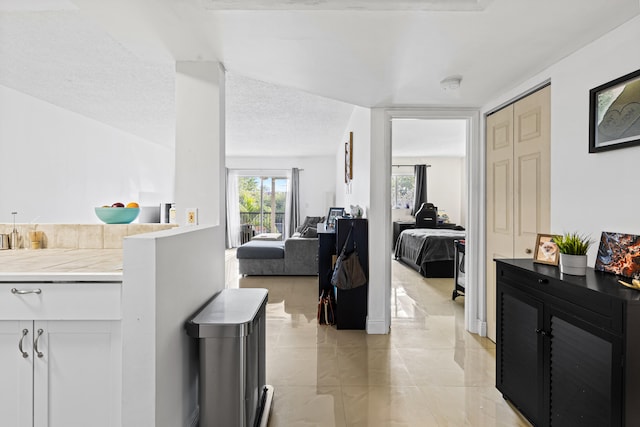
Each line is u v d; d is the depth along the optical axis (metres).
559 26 1.76
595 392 1.44
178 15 1.70
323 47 2.04
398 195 9.62
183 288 1.65
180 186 2.24
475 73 2.44
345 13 1.66
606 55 1.84
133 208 2.36
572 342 1.58
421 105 3.28
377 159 3.37
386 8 1.60
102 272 1.45
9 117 4.07
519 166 2.76
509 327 2.12
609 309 1.37
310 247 5.98
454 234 6.48
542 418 1.80
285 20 1.73
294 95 4.29
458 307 4.32
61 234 2.29
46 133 4.59
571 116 2.11
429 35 1.87
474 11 1.62
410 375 2.57
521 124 2.72
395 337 3.32
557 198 2.24
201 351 1.61
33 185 4.39
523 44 1.98
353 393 2.33
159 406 1.38
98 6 1.62
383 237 3.40
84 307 1.42
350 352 2.97
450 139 6.83
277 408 2.15
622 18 1.68
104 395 1.44
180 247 1.60
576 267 1.74
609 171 1.82
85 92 4.19
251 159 9.66
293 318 3.86
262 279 5.77
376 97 3.03
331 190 9.68
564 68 2.17
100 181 5.70
